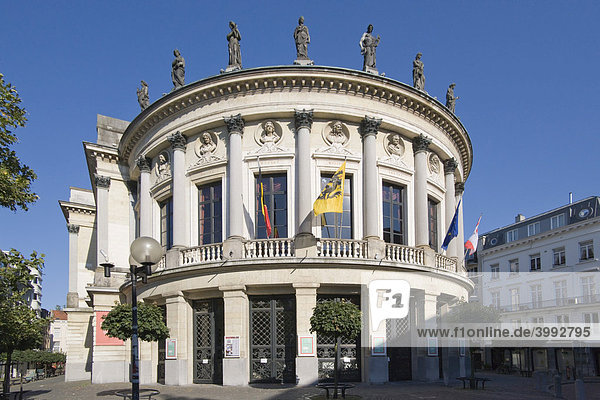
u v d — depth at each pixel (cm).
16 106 1282
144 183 2802
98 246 3044
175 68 2706
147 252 1136
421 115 2666
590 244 4619
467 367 2706
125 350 2867
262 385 2138
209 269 2228
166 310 2373
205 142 2534
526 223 5356
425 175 2633
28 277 1305
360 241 2284
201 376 2319
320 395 1759
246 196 2411
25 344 1970
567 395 1928
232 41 2609
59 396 2038
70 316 3669
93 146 3095
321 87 2433
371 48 2652
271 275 2161
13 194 1238
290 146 2420
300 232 2248
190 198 2538
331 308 1661
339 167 2441
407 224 2583
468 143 3142
